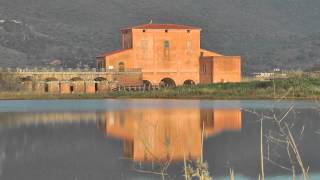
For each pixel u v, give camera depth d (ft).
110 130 339.77
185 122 382.83
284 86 649.20
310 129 306.96
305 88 613.93
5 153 249.96
